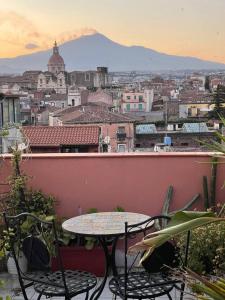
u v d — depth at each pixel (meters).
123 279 2.84
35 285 2.88
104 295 3.61
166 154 4.32
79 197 4.39
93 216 3.40
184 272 2.29
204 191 4.23
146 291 2.69
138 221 3.20
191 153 4.33
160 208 4.36
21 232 3.60
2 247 2.96
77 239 4.02
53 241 3.77
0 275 3.94
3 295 3.60
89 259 3.99
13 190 4.18
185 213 2.05
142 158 4.34
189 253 3.40
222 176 4.27
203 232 3.46
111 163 4.35
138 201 4.38
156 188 4.36
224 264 3.27
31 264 2.97
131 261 3.86
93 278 2.91
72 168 4.38
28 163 4.38
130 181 4.36
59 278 2.91
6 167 4.34
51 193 4.39
